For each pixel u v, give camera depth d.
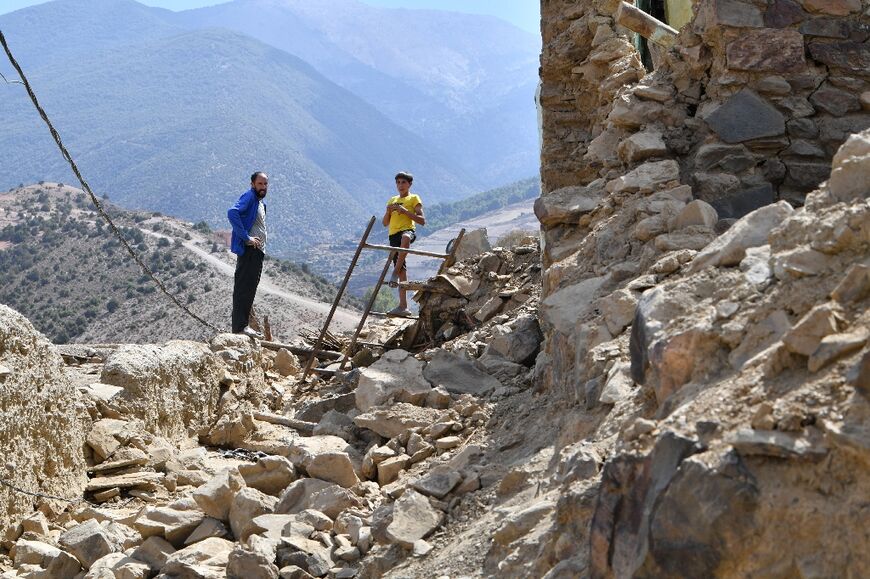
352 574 5.68
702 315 4.04
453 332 12.94
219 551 6.27
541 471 5.41
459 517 5.66
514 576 4.19
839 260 3.73
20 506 7.18
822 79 7.38
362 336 14.90
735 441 3.04
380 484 7.43
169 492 8.25
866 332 3.15
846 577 2.77
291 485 7.06
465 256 17.42
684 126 7.53
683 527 3.07
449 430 7.82
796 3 7.39
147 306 127.62
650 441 3.47
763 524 2.95
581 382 5.41
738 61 7.34
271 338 15.29
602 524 3.51
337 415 9.20
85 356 11.98
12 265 143.62
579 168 12.23
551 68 12.30
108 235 147.12
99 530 6.68
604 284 6.21
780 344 3.35
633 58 11.04
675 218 6.34
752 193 7.07
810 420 3.03
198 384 10.34
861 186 3.95
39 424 7.60
